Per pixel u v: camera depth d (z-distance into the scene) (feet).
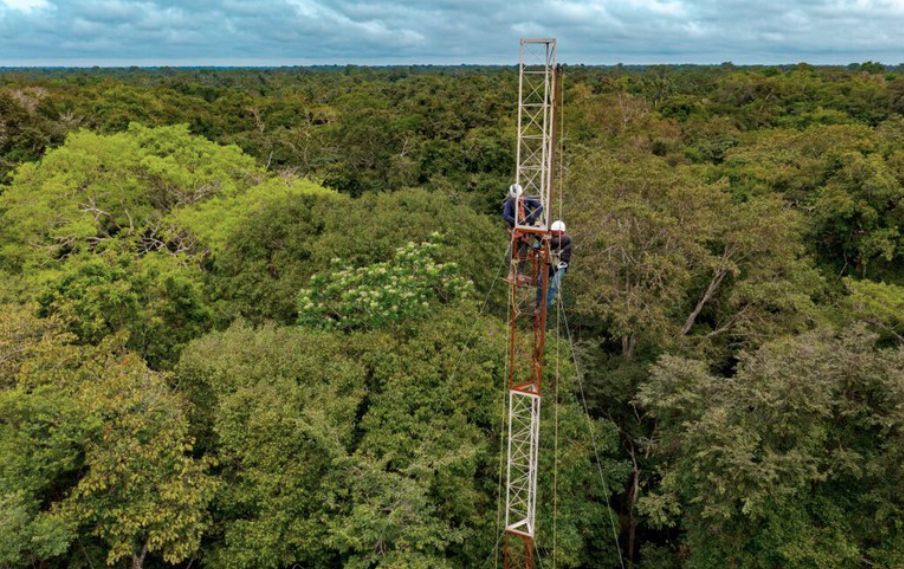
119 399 59.26
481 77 344.90
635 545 85.35
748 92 276.41
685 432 64.59
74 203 118.01
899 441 58.08
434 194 112.37
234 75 576.61
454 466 63.36
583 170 114.42
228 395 63.67
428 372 67.87
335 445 58.54
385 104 279.90
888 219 117.29
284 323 86.58
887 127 182.09
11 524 50.60
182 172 126.00
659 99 294.05
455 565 64.59
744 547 62.59
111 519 57.82
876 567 57.67
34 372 61.05
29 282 92.79
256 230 97.50
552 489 67.41
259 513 60.39
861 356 62.54
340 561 64.34
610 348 104.73
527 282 56.49
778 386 58.54
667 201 95.55
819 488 61.93
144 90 250.78
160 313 80.64
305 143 195.83
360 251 89.35
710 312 104.37
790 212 100.27
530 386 56.54
